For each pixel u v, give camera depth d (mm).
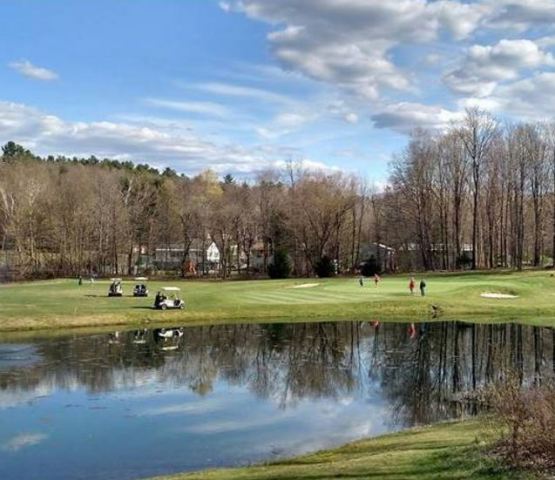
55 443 21344
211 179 153500
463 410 25578
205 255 127625
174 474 17547
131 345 41656
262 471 16109
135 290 64750
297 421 24250
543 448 13078
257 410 25906
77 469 18922
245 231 119625
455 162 101312
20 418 24266
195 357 37906
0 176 110125
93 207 110125
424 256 105312
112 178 120125
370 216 131750
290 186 115938
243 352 40000
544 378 29969
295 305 59562
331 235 112500
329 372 34062
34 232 105500
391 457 15430
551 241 116250
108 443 21359
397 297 63656
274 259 108000
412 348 41938
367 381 31812
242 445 21234
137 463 19438
